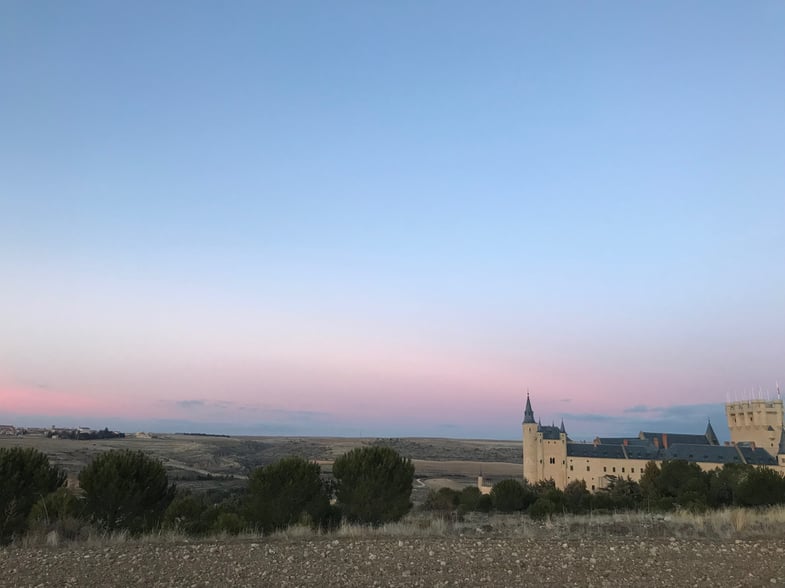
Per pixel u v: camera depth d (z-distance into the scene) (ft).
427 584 46.47
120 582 47.60
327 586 45.93
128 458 106.22
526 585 45.91
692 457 495.00
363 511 113.60
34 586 46.65
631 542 66.69
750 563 54.08
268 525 106.73
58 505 92.17
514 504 224.74
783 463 472.44
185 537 77.87
